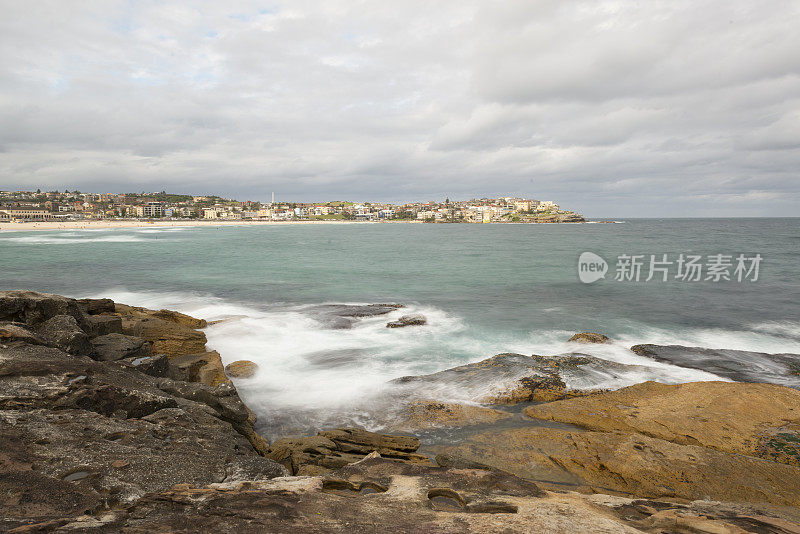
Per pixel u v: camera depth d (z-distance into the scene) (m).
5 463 5.16
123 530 3.60
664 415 10.42
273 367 15.30
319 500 4.38
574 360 14.99
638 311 25.98
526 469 8.47
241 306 26.28
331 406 11.99
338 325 21.33
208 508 4.09
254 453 8.51
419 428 10.64
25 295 12.31
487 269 47.88
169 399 8.80
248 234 149.50
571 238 118.56
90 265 47.66
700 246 79.62
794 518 5.91
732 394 11.30
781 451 8.77
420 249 80.12
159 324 15.40
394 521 3.93
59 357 9.64
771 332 21.17
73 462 5.56
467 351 17.42
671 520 4.25
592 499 5.24
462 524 3.87
